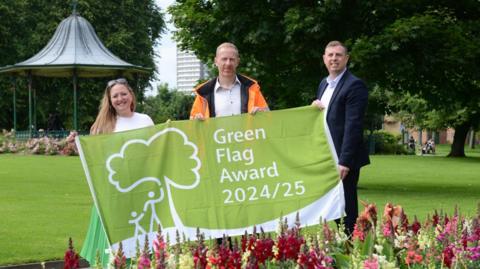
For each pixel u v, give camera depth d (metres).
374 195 15.80
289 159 6.22
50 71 35.84
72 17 37.38
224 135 6.16
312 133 6.27
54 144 33.59
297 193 6.17
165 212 5.94
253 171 6.17
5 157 30.69
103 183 5.88
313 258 4.36
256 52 18.27
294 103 19.22
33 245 9.03
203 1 18.50
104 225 5.79
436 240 5.51
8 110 52.16
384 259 4.60
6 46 51.12
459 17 18.44
